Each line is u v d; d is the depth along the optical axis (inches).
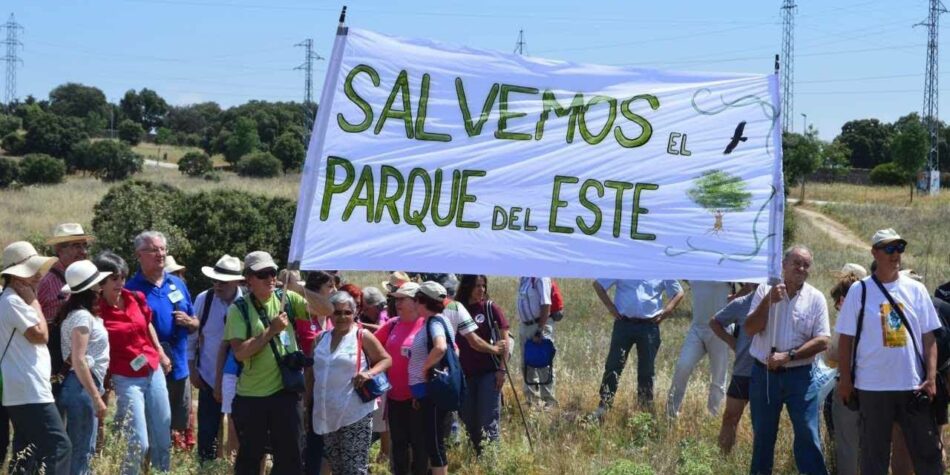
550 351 436.5
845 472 330.0
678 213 297.6
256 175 3132.4
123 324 310.2
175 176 2974.9
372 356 309.1
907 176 3179.1
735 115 300.0
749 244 299.4
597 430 393.4
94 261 311.9
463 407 362.0
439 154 282.0
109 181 2723.9
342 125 275.7
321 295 307.4
